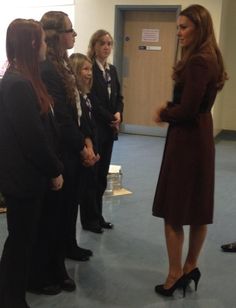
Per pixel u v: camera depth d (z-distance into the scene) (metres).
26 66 1.86
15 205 1.94
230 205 4.09
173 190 2.32
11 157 1.87
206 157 2.31
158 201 2.40
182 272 2.50
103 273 2.71
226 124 8.12
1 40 8.23
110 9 7.21
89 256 2.91
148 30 7.25
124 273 2.72
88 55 3.15
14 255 2.02
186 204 2.33
